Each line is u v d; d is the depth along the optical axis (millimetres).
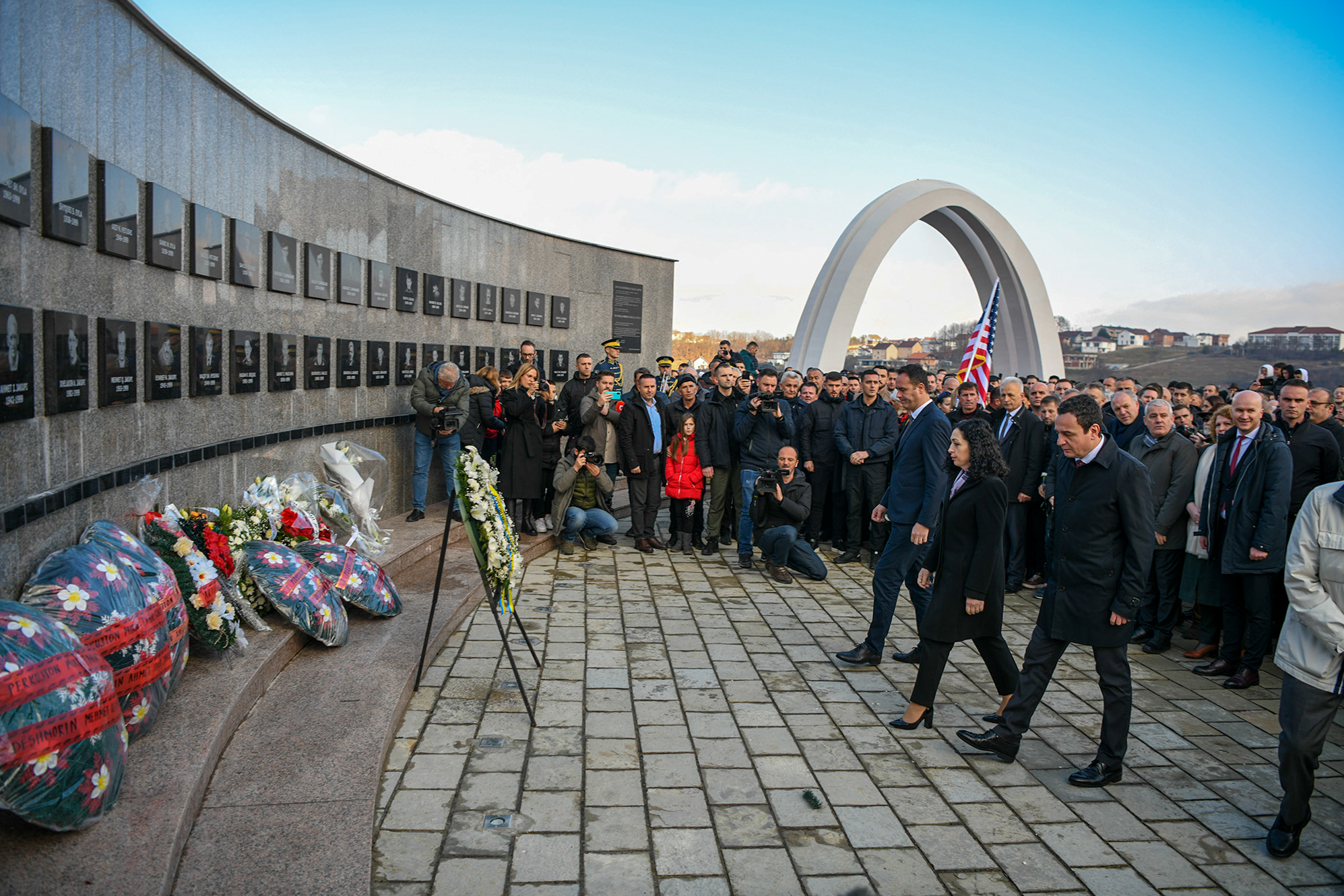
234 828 3053
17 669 2557
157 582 3703
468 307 10734
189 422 5484
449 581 6773
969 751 4445
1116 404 7027
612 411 8945
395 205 9039
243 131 6289
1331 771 4402
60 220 3945
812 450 9570
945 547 4641
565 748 4246
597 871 3193
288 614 4777
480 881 3098
